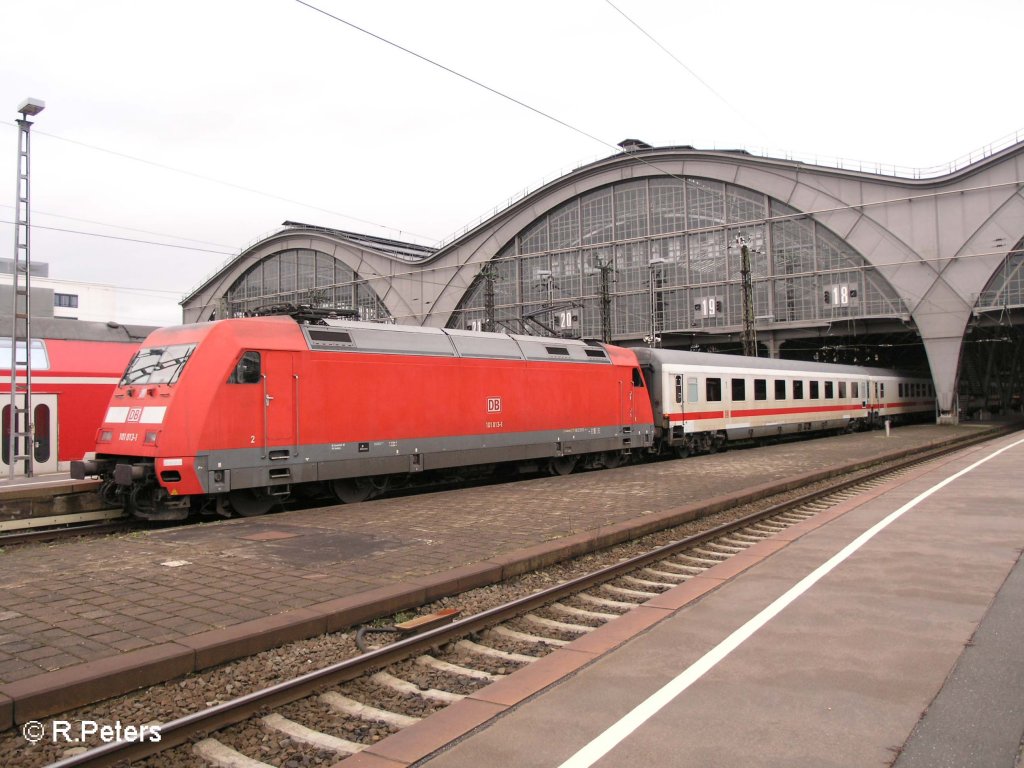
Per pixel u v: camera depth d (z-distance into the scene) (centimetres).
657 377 2434
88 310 7056
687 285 5388
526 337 1884
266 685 534
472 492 1511
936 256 4606
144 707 488
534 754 413
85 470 1292
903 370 4825
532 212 6012
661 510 1251
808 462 2134
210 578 768
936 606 675
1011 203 4391
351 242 6875
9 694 453
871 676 512
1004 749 405
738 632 614
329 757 448
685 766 394
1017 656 545
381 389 1486
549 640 670
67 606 666
